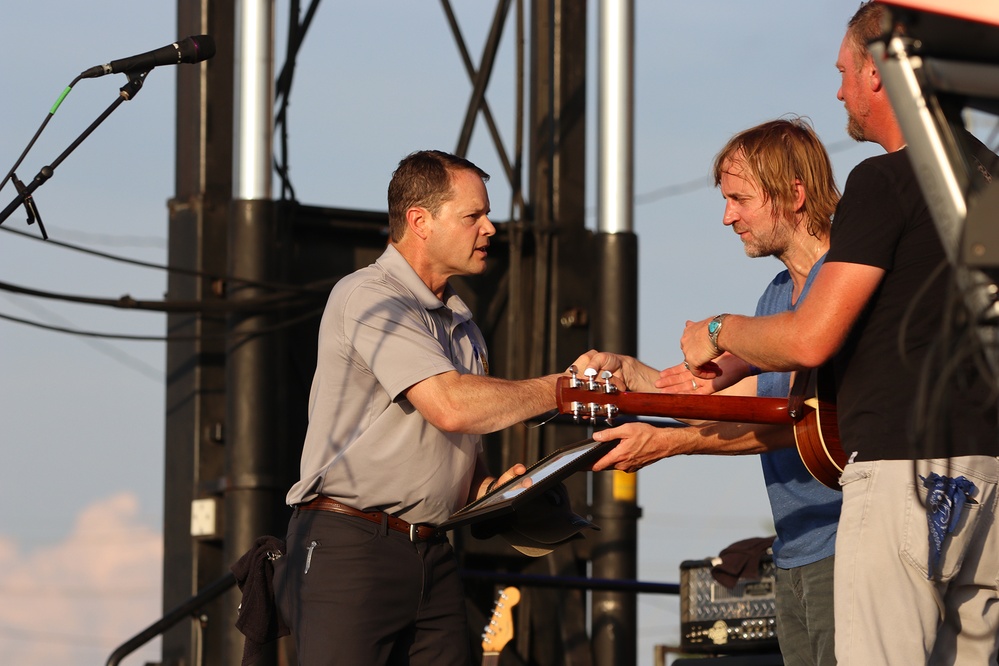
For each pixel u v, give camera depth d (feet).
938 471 27.37
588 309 64.44
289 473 59.36
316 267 61.62
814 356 28.58
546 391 37.37
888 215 28.35
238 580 39.73
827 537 34.01
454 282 63.87
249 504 56.39
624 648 58.80
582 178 65.26
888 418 28.14
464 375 36.68
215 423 60.80
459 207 38.99
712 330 31.45
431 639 38.32
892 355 28.35
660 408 33.24
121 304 57.67
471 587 59.21
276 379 57.93
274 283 57.62
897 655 27.53
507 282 64.59
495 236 64.39
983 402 27.48
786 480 35.01
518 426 62.03
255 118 58.18
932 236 28.22
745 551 49.24
